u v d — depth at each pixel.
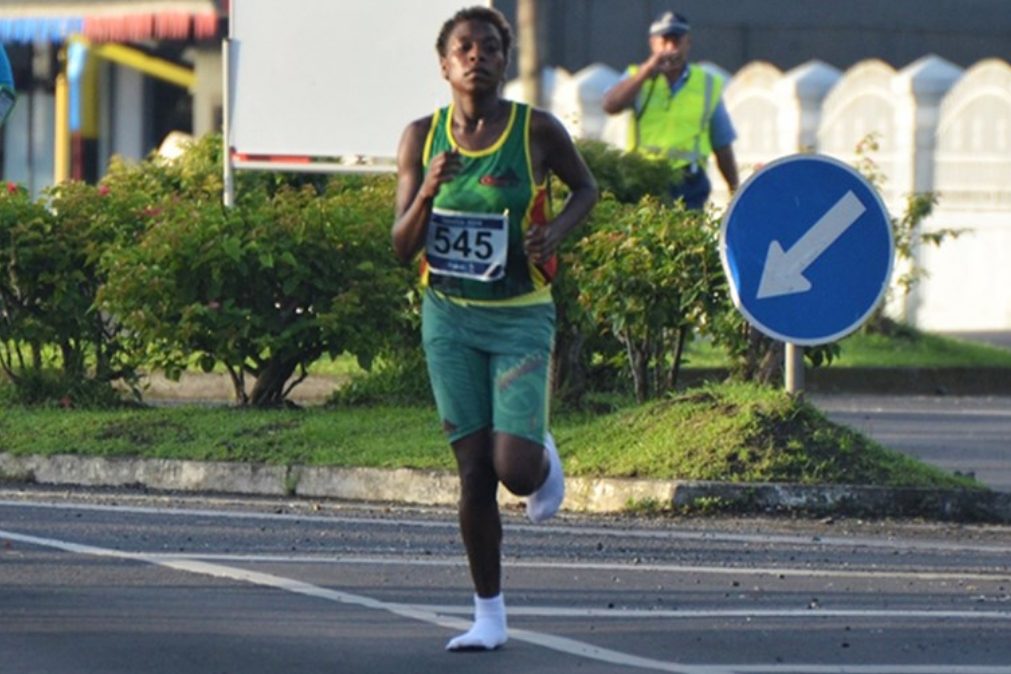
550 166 22.97
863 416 48.94
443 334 23.00
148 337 40.22
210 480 36.41
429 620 24.88
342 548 29.86
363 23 48.78
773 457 34.00
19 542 29.78
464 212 22.61
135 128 99.56
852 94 75.12
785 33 107.38
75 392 41.56
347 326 40.06
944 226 72.81
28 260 40.94
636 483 34.00
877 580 27.84
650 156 51.31
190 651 23.11
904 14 109.19
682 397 36.25
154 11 93.44
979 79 73.50
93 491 36.25
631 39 103.69
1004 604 26.27
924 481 33.78
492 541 23.23
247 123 49.06
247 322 39.97
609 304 38.75
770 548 30.50
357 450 36.28
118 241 41.38
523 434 22.64
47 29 96.38
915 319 67.94
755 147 77.00
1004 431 46.09
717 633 24.25
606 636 24.02
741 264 33.75
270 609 25.41
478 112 22.75
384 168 48.66
